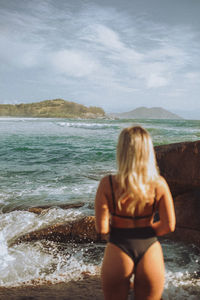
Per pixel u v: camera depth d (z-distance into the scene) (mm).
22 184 6785
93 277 2727
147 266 1576
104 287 1655
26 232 3797
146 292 1622
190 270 2824
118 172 1636
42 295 2385
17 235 3717
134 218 1628
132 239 1602
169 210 1622
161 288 1624
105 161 10133
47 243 3549
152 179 1607
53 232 3615
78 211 4609
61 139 18328
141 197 1565
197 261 3012
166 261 3025
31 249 3395
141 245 1592
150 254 1593
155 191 1624
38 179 7352
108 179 1665
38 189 6242
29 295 2389
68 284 2594
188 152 3494
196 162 3424
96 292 2430
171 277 2689
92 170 8500
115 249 1610
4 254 3242
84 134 22641
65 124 41875
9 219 4289
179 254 3178
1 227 3975
